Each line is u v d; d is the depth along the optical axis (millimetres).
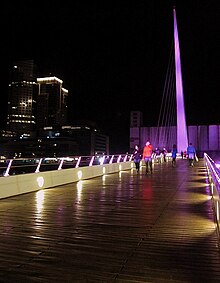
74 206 9711
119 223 7527
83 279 4391
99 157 21047
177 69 72125
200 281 4332
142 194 12242
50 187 14328
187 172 23172
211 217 8117
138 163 22281
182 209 9219
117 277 4461
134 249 5629
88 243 5973
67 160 18859
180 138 67312
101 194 12242
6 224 7410
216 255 5312
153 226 7234
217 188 7000
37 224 7414
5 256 5273
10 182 11625
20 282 4289
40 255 5316
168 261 5051
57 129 170000
